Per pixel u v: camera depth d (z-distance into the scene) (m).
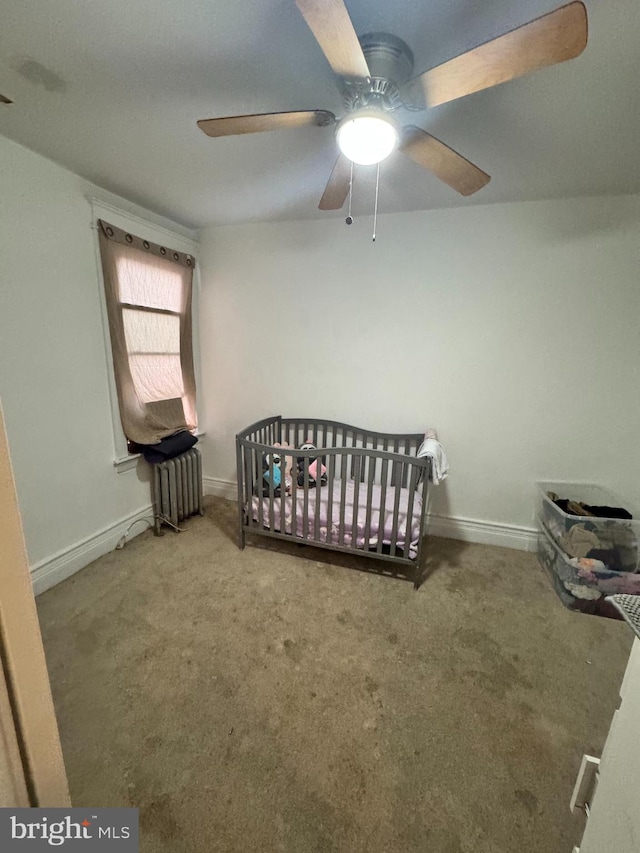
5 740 0.49
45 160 2.00
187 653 1.76
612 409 2.47
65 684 1.58
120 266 2.49
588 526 2.16
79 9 1.10
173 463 2.88
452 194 2.31
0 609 0.46
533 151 1.79
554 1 1.02
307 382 3.15
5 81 1.41
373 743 1.38
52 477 2.22
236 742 1.37
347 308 2.92
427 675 1.67
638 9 1.03
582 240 2.35
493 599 2.20
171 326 2.98
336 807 1.18
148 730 1.41
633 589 2.03
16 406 2.01
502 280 2.53
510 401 2.66
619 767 0.83
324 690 1.58
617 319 2.37
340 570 2.45
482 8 1.05
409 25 1.11
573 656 1.80
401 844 1.10
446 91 1.09
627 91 1.36
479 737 1.41
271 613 2.04
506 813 1.18
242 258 3.11
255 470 2.64
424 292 2.71
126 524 2.75
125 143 1.83
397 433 2.96
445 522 2.95
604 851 0.83
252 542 2.78
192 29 1.16
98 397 2.46
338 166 1.60
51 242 2.08
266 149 1.85
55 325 2.15
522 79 1.31
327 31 0.91
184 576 2.36
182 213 2.78
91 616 1.99
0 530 0.46
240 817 1.16
